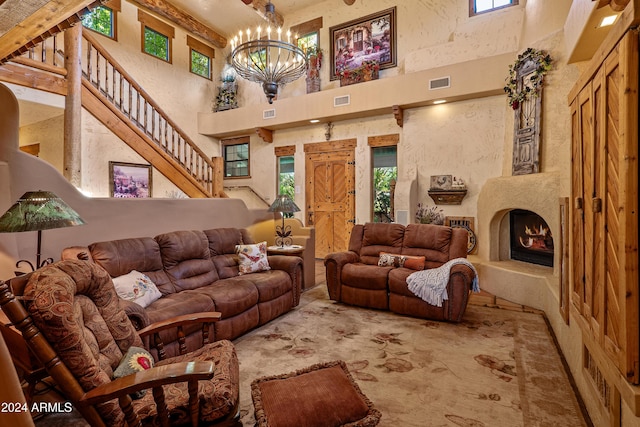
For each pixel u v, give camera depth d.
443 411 1.97
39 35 2.62
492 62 4.81
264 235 5.12
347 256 4.26
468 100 5.34
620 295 1.28
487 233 4.68
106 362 1.55
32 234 2.70
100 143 5.51
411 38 6.07
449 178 5.48
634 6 1.17
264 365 2.54
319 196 6.97
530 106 4.29
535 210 3.81
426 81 5.29
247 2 6.17
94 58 5.78
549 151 4.04
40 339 1.23
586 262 1.78
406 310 3.62
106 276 1.82
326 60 6.95
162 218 3.68
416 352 2.75
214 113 7.63
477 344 2.89
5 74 3.46
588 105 1.74
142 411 1.37
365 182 6.45
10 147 2.63
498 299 4.17
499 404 2.04
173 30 7.24
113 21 6.17
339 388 1.66
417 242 4.16
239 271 3.74
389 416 1.93
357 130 6.49
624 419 1.42
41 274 1.38
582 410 1.97
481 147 5.25
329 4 6.90
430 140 5.66
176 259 3.20
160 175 6.42
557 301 2.89
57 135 5.30
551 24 4.09
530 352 2.73
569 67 3.87
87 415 1.27
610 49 1.40
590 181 1.70
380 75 6.39
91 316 1.60
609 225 1.43
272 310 3.44
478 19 5.39
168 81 7.14
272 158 7.53
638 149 1.22
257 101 7.76
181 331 2.07
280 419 1.44
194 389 1.34
